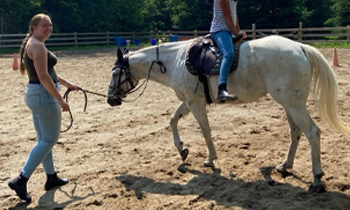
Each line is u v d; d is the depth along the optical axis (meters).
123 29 35.97
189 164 5.39
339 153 5.52
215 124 7.26
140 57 5.48
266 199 4.26
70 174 5.18
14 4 29.38
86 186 4.81
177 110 5.54
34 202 4.45
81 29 34.53
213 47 4.82
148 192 4.57
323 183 4.34
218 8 4.77
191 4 39.47
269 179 4.75
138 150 6.06
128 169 5.30
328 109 4.33
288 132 6.64
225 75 4.49
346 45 20.88
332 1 40.66
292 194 4.34
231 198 4.33
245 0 36.75
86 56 20.80
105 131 7.09
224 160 5.46
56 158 5.79
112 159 5.71
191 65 4.88
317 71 4.34
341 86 10.22
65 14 33.84
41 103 4.28
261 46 4.47
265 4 35.66
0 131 7.16
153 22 39.28
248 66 4.49
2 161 5.71
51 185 4.78
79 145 6.35
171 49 5.31
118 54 5.51
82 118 7.98
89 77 13.22
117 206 4.26
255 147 5.97
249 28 37.00
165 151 5.97
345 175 4.75
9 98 9.95
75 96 10.16
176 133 5.59
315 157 4.30
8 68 15.74
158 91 10.60
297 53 4.28
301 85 4.25
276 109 8.27
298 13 35.78
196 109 5.09
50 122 4.38
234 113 7.99
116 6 35.00
